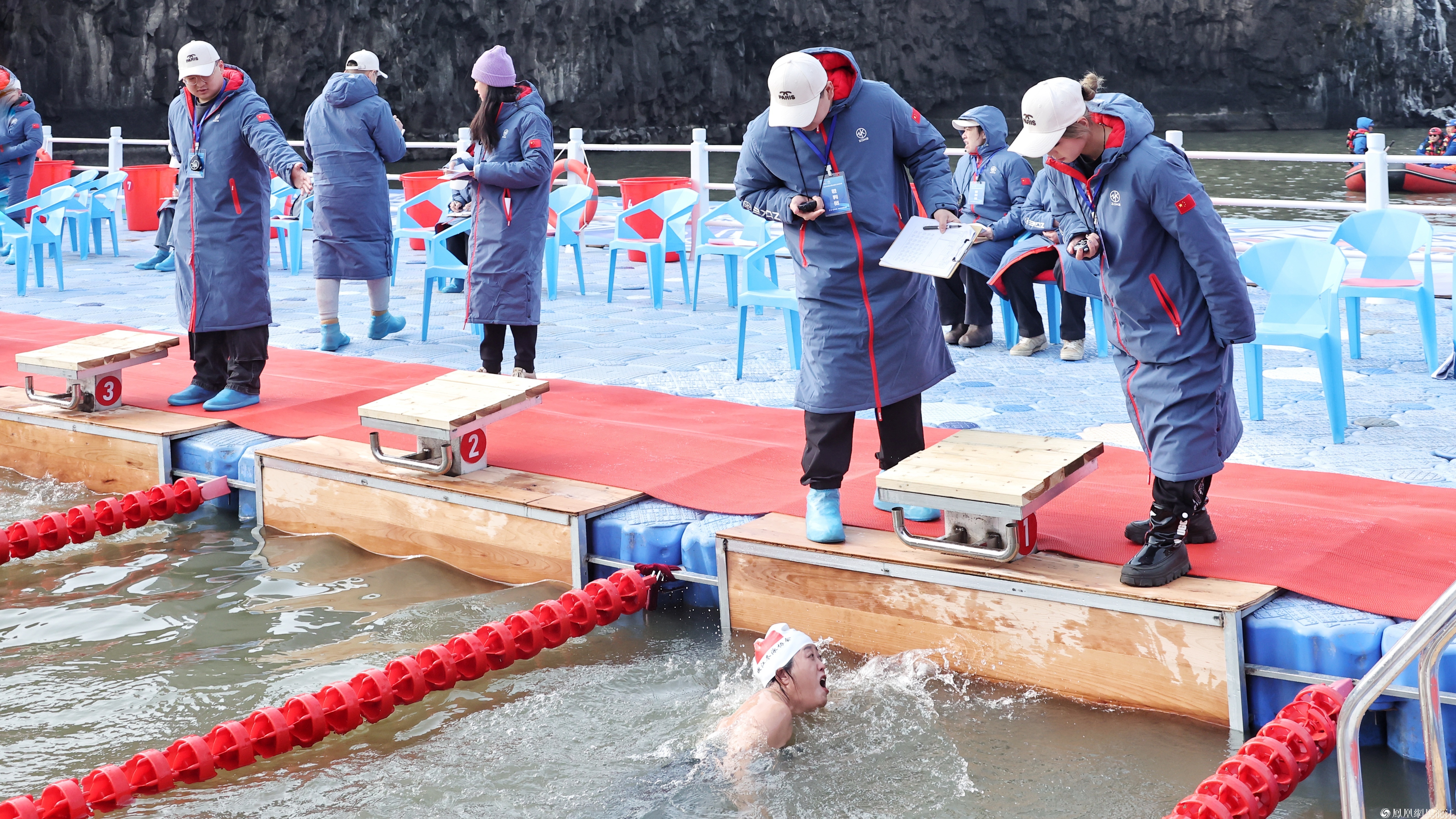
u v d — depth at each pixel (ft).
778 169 12.00
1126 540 11.93
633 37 126.21
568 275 34.76
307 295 31.78
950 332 24.04
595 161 119.14
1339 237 20.98
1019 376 21.08
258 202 18.38
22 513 17.06
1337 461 15.25
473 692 11.66
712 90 132.26
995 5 137.18
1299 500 13.29
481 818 9.29
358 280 24.89
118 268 36.96
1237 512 12.56
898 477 11.48
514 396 15.62
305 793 9.78
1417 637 7.33
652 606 13.65
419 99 118.11
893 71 137.49
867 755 10.11
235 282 18.28
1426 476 14.44
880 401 12.12
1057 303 23.91
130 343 19.24
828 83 11.54
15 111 38.60
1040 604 10.98
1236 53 141.28
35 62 98.48
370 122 23.95
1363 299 22.50
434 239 25.46
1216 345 10.41
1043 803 9.29
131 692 11.44
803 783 9.68
